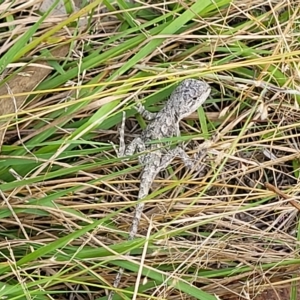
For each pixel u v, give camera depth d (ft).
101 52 2.46
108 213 2.43
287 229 2.52
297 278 2.39
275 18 2.41
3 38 2.43
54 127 2.39
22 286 2.24
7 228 2.42
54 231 2.42
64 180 2.39
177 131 2.43
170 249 2.40
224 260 2.44
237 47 2.47
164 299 2.32
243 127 2.40
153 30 2.41
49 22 2.42
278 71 2.46
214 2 2.38
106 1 2.40
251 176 2.54
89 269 2.29
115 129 2.49
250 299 2.43
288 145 2.51
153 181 2.41
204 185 2.45
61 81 2.40
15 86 2.38
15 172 2.34
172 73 2.32
